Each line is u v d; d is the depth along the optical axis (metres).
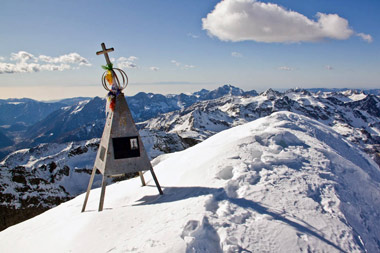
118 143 8.89
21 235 8.60
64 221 8.50
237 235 5.59
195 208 6.62
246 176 8.30
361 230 6.94
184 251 5.08
